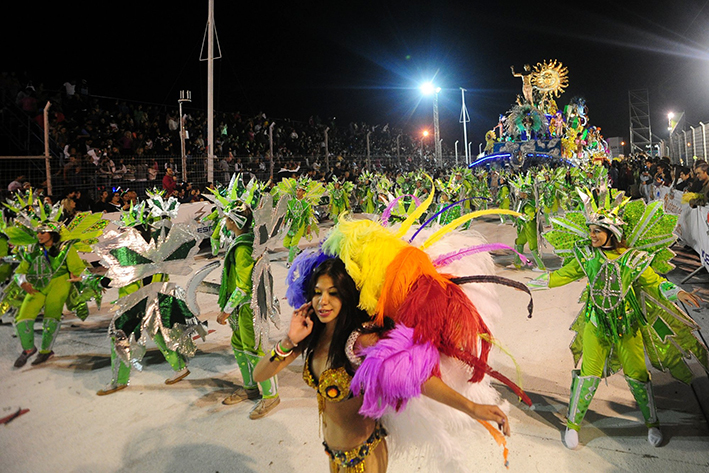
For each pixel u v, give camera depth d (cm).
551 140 3020
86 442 388
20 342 611
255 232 412
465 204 1553
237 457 361
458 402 208
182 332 488
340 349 236
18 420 427
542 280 390
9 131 1341
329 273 238
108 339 640
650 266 360
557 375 474
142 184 1430
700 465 328
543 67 3138
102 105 2202
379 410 220
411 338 220
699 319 593
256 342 420
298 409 430
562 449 354
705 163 891
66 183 1214
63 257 562
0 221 583
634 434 369
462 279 263
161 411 436
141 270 462
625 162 2495
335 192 1653
